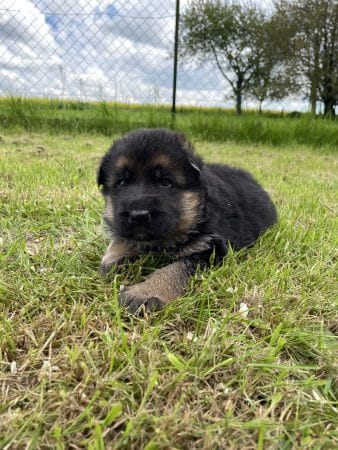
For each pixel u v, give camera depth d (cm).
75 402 17
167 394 18
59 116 117
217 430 16
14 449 16
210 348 21
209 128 117
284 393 18
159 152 29
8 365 20
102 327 23
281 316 24
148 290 26
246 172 43
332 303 26
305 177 69
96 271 30
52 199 44
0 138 93
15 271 28
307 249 34
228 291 26
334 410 18
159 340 22
